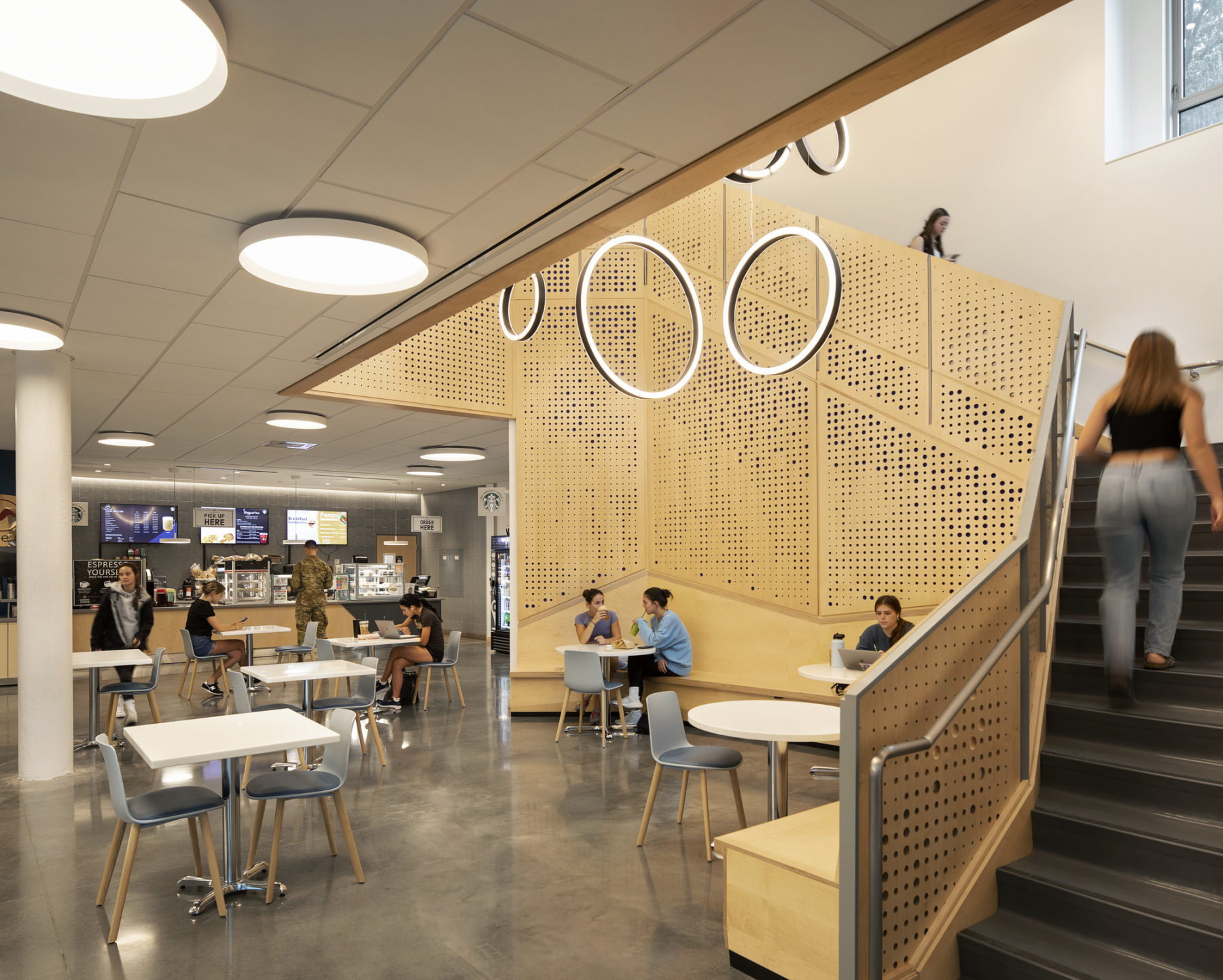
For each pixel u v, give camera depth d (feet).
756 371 16.62
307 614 37.63
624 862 13.74
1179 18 22.88
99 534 50.65
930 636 9.43
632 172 11.25
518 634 26.81
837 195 28.43
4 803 17.74
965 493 19.49
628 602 26.45
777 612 23.26
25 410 19.89
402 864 13.76
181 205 12.01
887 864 8.65
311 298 16.14
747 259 16.70
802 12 7.95
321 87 9.07
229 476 50.14
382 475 50.14
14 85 8.36
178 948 10.84
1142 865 9.50
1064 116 23.63
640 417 26.76
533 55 8.58
